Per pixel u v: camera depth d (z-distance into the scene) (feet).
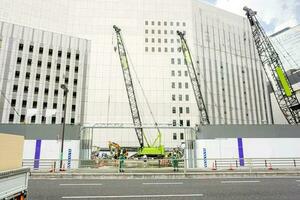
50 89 183.93
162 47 228.22
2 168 12.58
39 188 37.32
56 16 216.13
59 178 51.75
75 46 200.75
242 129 81.30
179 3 242.99
